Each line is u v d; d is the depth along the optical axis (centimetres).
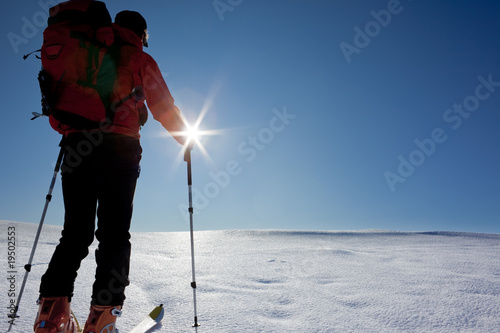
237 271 340
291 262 400
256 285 285
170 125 169
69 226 148
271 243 653
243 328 181
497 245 639
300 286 279
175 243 616
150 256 415
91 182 152
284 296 248
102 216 150
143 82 157
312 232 877
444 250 545
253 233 825
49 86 140
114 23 160
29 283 239
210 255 463
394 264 390
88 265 316
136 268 323
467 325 190
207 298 236
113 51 148
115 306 147
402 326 188
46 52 141
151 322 181
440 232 909
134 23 169
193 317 196
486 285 274
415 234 879
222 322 189
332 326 188
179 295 240
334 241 712
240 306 219
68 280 144
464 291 257
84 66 142
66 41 141
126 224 155
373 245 644
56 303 140
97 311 144
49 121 152
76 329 151
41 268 291
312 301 235
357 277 313
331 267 368
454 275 315
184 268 343
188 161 185
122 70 149
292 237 780
